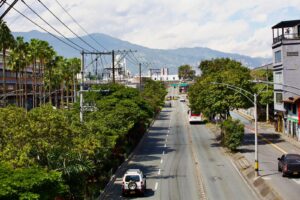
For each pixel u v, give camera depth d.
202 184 42.38
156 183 43.41
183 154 62.41
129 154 62.09
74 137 32.34
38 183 22.23
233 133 60.34
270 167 48.03
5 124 28.91
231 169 50.16
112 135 46.16
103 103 60.75
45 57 82.88
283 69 72.31
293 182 39.62
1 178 21.80
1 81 106.62
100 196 37.06
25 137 28.27
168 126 103.44
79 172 31.75
